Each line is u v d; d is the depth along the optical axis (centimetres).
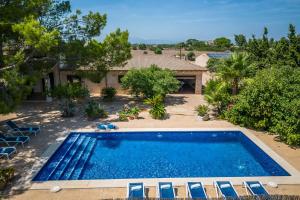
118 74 3456
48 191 1294
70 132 2094
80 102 3094
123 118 2406
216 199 1086
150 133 2133
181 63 3819
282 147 1834
